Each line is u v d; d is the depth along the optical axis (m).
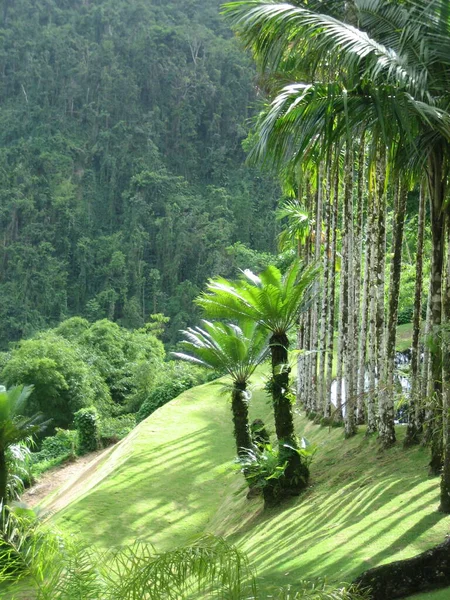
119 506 12.41
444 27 6.11
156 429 17.23
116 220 85.00
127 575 3.57
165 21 100.69
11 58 96.56
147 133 88.25
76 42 96.62
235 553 3.68
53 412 29.16
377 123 6.38
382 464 8.88
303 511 8.47
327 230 12.55
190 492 13.19
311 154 6.86
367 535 6.32
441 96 6.54
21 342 35.50
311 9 7.61
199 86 90.50
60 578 3.82
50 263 77.88
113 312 73.69
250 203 77.81
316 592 3.96
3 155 85.81
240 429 11.27
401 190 8.61
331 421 11.30
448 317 6.93
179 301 71.69
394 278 8.92
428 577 5.10
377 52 6.28
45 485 20.14
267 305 9.62
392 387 8.23
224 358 11.09
